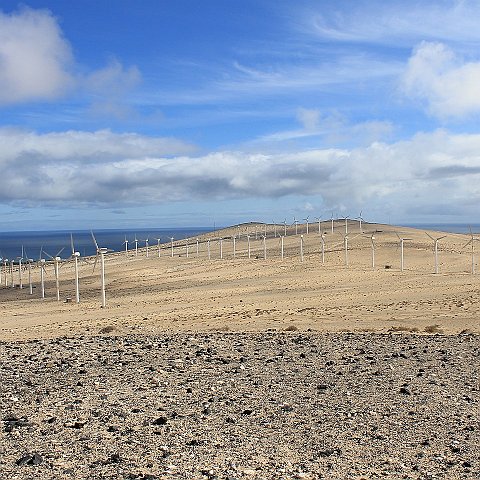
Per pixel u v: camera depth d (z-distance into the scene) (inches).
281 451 610.2
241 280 4557.1
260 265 5605.3
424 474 542.9
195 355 1241.4
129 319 2477.9
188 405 804.6
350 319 2154.3
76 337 1731.1
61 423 713.0
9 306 3767.2
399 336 1560.0
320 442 641.0
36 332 2087.8
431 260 5413.4
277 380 967.0
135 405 804.0
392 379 967.0
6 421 722.8
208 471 543.5
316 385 925.8
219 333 1754.4
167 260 7042.3
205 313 2610.7
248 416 747.4
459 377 976.9
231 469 551.5
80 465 561.0
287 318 2247.8
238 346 1385.3
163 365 1117.1
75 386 927.0
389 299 2918.3
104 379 981.8
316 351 1284.4
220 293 3710.6
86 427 694.5
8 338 1904.5
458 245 6771.7
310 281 4170.8
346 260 5251.0
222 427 697.6
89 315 2787.9
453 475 541.0
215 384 936.9
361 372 1031.0
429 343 1396.4
